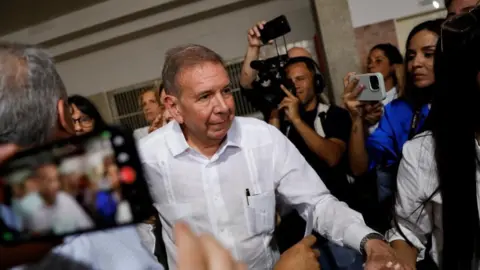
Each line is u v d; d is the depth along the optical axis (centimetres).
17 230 46
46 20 340
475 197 92
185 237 49
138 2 317
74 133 65
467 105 89
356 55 267
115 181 45
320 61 293
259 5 312
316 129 182
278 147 121
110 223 46
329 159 168
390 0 258
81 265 63
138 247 71
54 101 59
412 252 107
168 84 112
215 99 107
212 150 116
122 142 45
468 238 93
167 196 121
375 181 165
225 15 321
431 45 141
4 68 55
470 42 84
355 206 168
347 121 178
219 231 118
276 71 175
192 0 313
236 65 325
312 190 121
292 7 306
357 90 158
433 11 253
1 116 54
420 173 101
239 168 118
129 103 356
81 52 354
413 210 105
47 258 60
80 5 328
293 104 170
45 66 58
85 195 46
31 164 46
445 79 92
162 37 338
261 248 120
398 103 156
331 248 128
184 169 118
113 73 355
